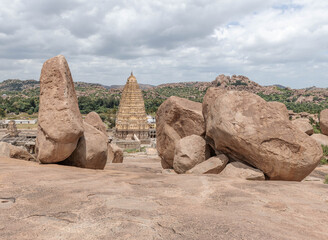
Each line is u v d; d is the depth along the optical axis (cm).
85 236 319
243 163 903
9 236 312
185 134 1234
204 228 349
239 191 571
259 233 336
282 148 812
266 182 692
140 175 748
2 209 402
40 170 698
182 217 391
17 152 975
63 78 891
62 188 530
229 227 353
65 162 970
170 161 1353
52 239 308
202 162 967
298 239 329
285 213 443
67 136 847
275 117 845
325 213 451
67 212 400
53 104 876
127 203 454
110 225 354
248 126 830
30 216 379
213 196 526
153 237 319
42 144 868
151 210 421
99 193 508
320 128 2342
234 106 874
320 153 825
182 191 557
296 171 816
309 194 577
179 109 1245
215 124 904
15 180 569
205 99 1131
